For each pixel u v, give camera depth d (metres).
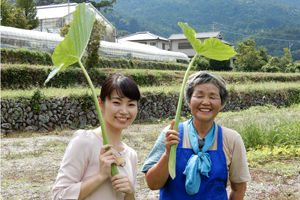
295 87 16.84
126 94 1.63
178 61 31.42
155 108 12.54
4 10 23.27
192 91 1.83
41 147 7.20
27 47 18.98
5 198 4.09
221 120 8.44
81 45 1.55
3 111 9.50
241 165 1.84
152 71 18.95
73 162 1.55
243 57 33.28
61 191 1.50
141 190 4.20
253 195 3.64
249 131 6.11
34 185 4.64
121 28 113.81
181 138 1.82
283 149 5.12
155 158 1.84
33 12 25.39
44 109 10.14
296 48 101.81
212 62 31.66
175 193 1.75
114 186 1.52
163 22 169.25
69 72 14.80
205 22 194.12
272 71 32.41
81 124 10.77
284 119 7.20
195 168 1.70
